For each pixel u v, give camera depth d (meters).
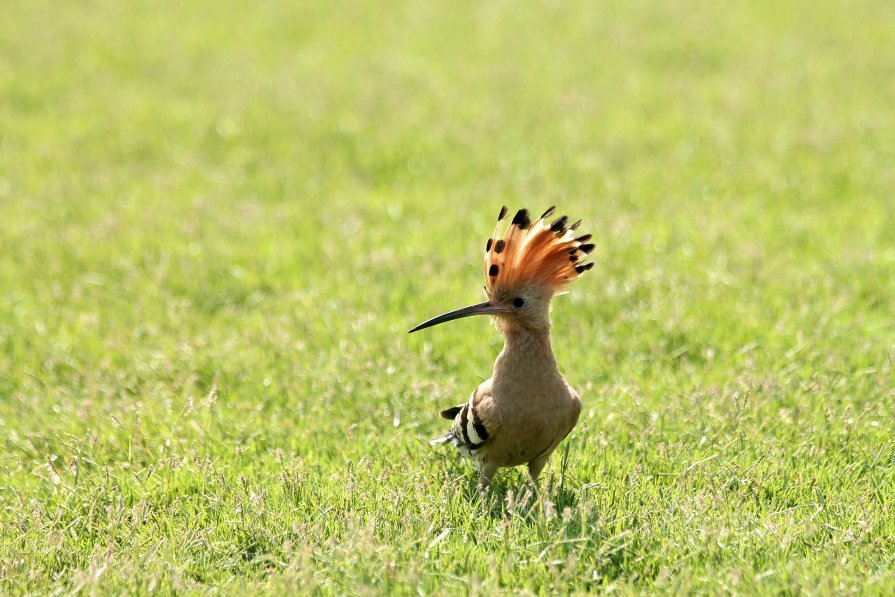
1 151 37.19
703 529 13.41
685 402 18.12
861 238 27.08
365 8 63.66
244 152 37.38
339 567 13.05
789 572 12.70
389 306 23.61
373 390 19.19
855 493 14.95
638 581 13.20
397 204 31.22
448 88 45.59
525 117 40.94
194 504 15.30
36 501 15.27
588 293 23.48
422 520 14.11
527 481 15.95
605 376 19.95
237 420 18.25
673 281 24.03
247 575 13.57
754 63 48.91
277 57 52.16
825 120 39.06
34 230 28.92
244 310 24.08
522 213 14.94
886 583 12.45
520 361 14.88
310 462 16.66
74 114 42.22
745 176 33.19
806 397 18.16
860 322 21.75
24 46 53.22
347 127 39.97
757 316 22.17
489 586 12.60
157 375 20.30
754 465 15.56
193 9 63.56
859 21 57.19
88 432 17.70
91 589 12.47
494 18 60.41
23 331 22.58
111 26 58.59
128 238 28.22
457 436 15.88
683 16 59.56
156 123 41.00
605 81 46.44
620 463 16.23
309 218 29.95
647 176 33.53
